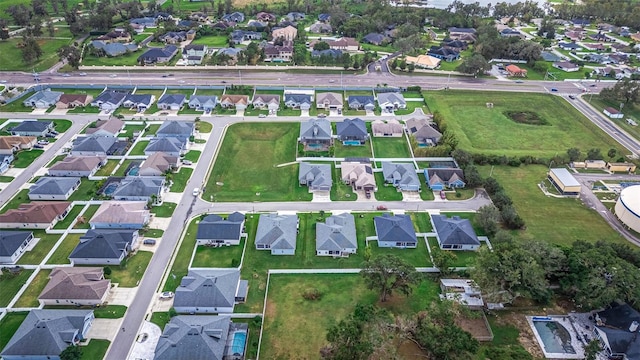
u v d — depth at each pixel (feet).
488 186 441.27
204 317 291.17
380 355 264.72
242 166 478.59
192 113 581.53
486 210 390.42
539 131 571.69
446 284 327.67
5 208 403.34
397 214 405.59
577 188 440.86
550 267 319.06
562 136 561.43
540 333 300.61
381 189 446.19
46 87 634.43
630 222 398.83
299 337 290.76
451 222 382.83
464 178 451.94
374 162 489.26
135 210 388.98
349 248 360.07
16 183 438.40
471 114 609.83
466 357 251.60
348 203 424.46
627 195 417.90
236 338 282.56
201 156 489.67
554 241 382.83
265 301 315.78
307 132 521.24
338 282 335.67
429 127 535.60
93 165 455.22
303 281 335.47
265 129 549.95
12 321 298.35
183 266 345.51
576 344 293.02
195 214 402.31
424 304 317.01
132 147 500.74
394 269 304.50
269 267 347.77
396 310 311.06
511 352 264.31
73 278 314.76
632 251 344.28
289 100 603.67
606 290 296.71
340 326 268.62
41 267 341.00
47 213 383.86
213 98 597.52
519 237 385.91
